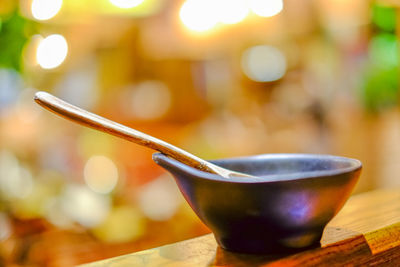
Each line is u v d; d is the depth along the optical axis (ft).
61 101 2.15
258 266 2.23
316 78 29.73
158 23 27.12
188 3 12.40
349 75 31.01
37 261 6.54
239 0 12.94
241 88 34.47
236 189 2.15
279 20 28.45
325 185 2.17
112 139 14.20
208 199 2.26
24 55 7.41
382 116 33.76
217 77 34.17
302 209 2.19
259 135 25.61
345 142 24.40
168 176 10.54
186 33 28.48
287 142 23.77
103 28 26.09
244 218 2.23
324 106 26.45
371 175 16.31
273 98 31.40
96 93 29.12
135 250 7.17
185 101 31.24
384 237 2.69
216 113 32.58
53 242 6.94
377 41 27.66
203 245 2.64
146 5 14.03
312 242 2.43
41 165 11.09
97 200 8.55
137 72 30.55
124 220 7.84
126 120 27.25
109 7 12.37
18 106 14.35
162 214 8.30
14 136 12.63
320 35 29.35
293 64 32.89
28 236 7.03
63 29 7.52
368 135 26.48
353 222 2.89
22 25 6.96
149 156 11.81
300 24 28.86
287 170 2.83
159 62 30.78
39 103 2.10
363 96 32.86
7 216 7.52
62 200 8.21
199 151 16.16
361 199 3.57
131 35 27.99
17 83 8.70
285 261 2.28
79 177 10.39
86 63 27.61
